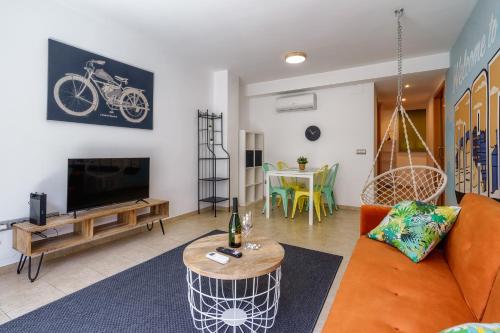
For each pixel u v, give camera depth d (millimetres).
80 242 2439
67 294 1936
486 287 1026
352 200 4926
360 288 1263
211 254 1555
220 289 2002
